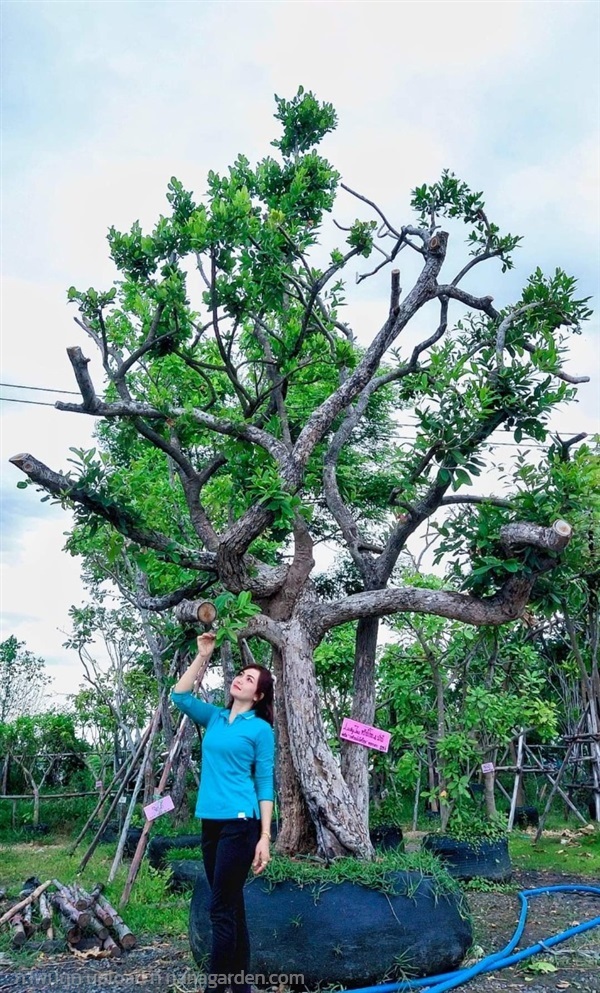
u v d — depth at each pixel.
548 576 6.47
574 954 5.29
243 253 6.77
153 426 7.43
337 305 7.94
